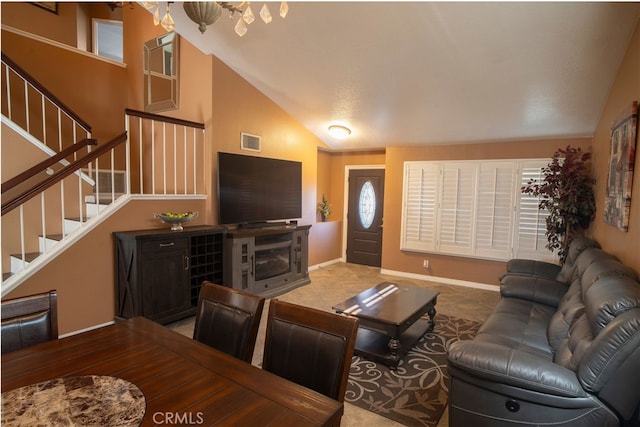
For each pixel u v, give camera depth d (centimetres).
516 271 407
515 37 299
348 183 717
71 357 146
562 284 335
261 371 139
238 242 430
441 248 565
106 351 152
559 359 198
